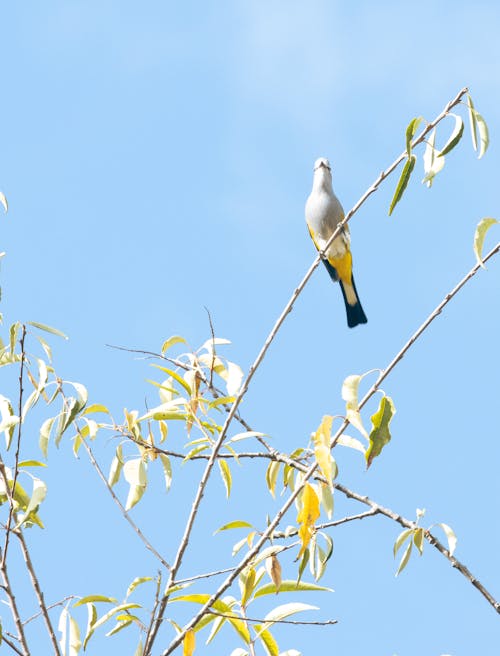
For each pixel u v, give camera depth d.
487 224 7.32
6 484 6.95
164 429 8.29
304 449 7.89
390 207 7.73
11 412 7.73
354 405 7.01
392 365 7.18
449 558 7.47
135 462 7.76
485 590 7.32
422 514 7.69
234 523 7.32
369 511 7.86
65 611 7.09
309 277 7.68
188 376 7.92
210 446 7.74
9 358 7.82
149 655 6.73
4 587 6.61
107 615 6.91
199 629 7.13
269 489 7.99
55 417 7.72
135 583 7.07
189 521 6.96
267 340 7.57
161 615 6.79
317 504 6.85
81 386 7.75
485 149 7.55
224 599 7.19
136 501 7.64
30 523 7.36
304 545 6.81
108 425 8.05
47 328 7.67
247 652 6.97
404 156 7.63
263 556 7.16
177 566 6.89
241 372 7.86
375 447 7.12
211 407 7.88
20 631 6.51
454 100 7.67
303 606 6.98
